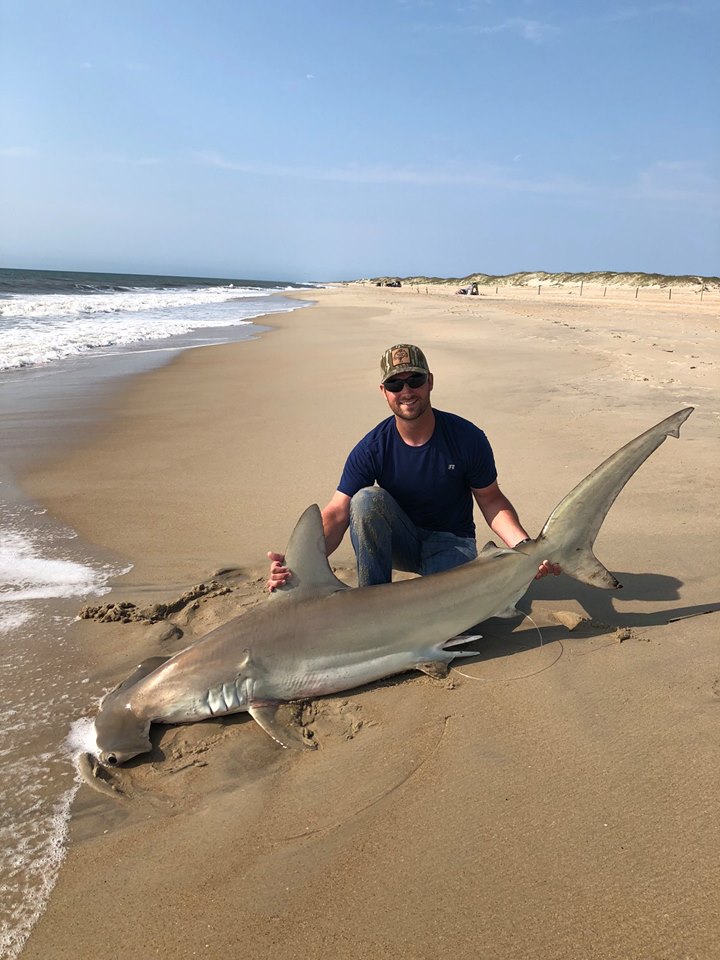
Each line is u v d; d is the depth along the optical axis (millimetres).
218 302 48219
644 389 9648
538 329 19344
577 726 2795
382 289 104875
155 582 4441
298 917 2006
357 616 3197
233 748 2871
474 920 1943
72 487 6328
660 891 1977
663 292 68438
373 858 2205
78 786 2666
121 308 34719
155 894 2131
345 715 3039
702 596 3873
